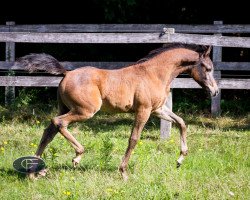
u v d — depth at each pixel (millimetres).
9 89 13148
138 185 7742
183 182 7941
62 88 8164
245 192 7621
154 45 15297
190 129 11938
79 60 15234
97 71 8234
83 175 8195
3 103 14055
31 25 13438
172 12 15062
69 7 15336
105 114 13133
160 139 10930
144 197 7258
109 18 14227
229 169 8805
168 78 8484
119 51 15328
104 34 11258
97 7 15047
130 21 14922
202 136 11188
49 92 14648
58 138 10445
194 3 15070
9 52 13305
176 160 9008
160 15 15086
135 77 8305
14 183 7930
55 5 15336
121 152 9859
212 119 13078
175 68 8531
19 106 13180
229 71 15281
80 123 12258
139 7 14758
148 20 15016
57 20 15586
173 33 10977
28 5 15383
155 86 8344
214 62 13258
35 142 10328
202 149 10055
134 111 8375
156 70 8391
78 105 8078
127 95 8250
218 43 11375
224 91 14914
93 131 11594
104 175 8234
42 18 15562
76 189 7535
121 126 12125
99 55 15273
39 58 8109
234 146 10227
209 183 7984
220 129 12109
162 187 7602
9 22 13625
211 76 8641
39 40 11578
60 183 7746
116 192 7324
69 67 12648
